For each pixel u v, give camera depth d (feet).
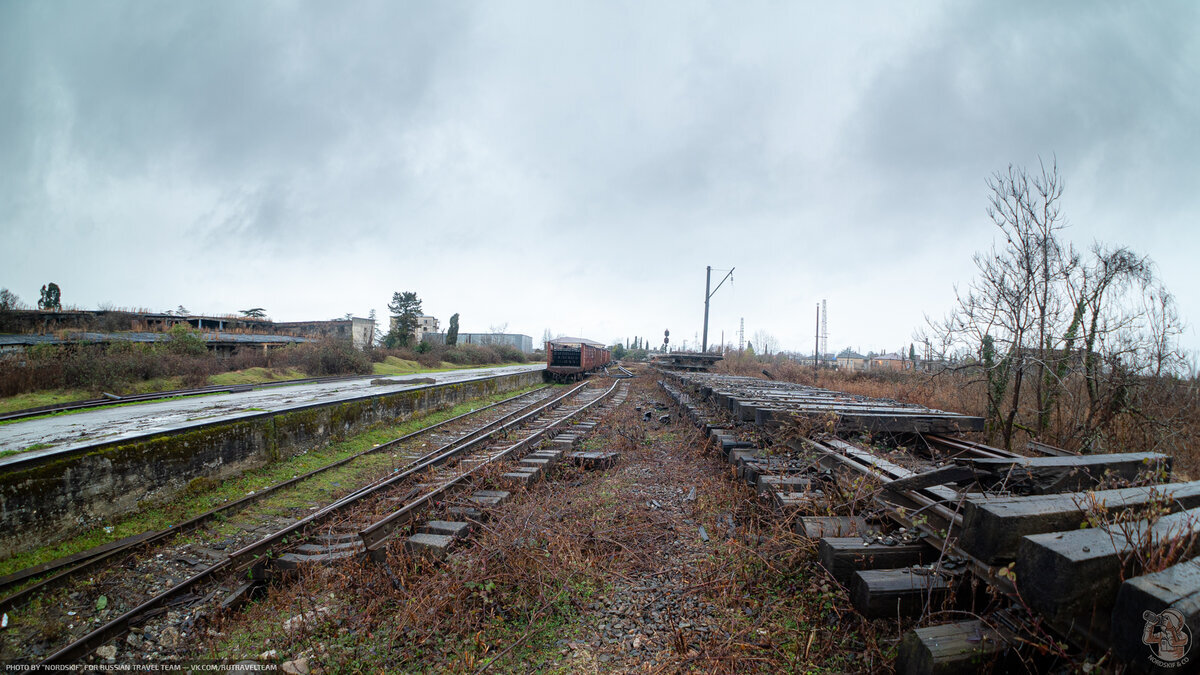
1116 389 23.27
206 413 32.48
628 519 18.88
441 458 29.58
